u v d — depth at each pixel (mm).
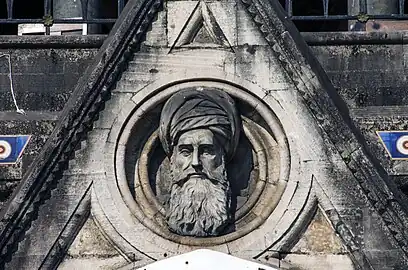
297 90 23781
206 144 23344
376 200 23250
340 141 23484
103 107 23719
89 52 26359
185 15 24234
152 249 23141
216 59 24047
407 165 25281
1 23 27531
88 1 29125
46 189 23312
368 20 28000
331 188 23359
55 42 26297
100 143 23594
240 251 23078
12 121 25312
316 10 31750
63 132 23516
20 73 26172
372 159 23594
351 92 26266
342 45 26500
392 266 23047
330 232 23250
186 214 23219
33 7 31891
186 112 23422
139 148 23828
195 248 23094
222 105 23578
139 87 23859
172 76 23953
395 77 26359
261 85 23859
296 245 23188
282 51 23922
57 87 26141
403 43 26500
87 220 23359
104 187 23422
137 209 23391
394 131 25484
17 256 23078
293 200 23312
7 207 23266
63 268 23109
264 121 23812
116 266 23141
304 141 23562
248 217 23469
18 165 25062
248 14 24156
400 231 23109
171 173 23531
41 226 23203
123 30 23984
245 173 23812
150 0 24172
